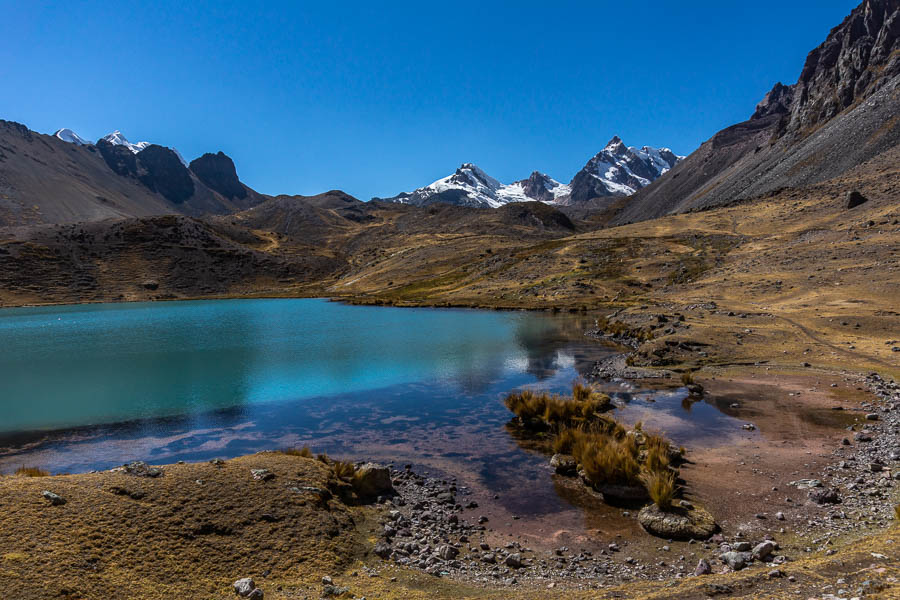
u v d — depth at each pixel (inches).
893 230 2625.5
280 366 1508.4
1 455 783.7
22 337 2276.1
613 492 589.9
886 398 915.4
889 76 7150.6
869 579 275.3
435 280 5319.9
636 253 4141.2
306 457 644.7
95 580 326.0
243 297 6136.8
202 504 449.7
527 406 917.2
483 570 420.5
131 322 3014.3
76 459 763.4
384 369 1449.3
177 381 1316.4
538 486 632.4
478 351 1734.7
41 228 7421.3
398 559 428.8
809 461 654.5
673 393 1077.1
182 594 333.4
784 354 1325.0
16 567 319.3
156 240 7721.5
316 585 364.2
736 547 431.2
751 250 3393.2
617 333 1952.5
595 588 372.2
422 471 693.3
